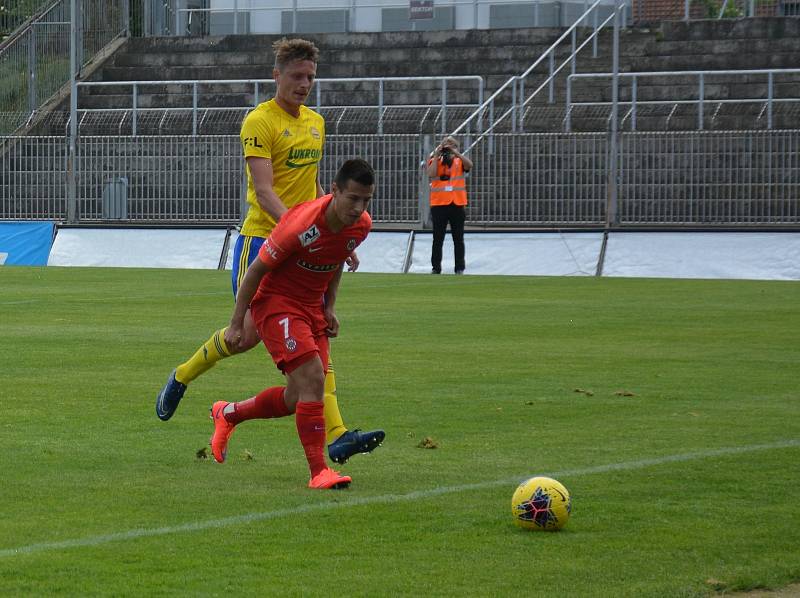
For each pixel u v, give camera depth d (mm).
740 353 31719
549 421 22125
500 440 20391
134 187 74750
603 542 14344
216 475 17859
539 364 29531
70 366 28734
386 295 49312
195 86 81562
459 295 49500
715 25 89250
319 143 21734
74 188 74688
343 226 17266
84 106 91375
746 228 63250
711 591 12617
